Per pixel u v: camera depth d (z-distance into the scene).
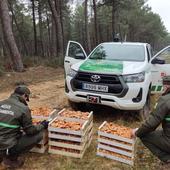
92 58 7.86
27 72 15.74
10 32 16.08
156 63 7.72
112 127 5.16
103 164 4.83
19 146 4.58
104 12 49.19
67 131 4.92
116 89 6.39
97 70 6.63
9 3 37.09
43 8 37.84
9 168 4.64
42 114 5.46
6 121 4.39
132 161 4.77
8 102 4.51
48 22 47.00
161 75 7.90
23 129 4.57
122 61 7.29
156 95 9.08
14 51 16.00
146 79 6.71
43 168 4.68
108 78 6.47
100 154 5.05
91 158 5.02
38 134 4.79
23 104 4.56
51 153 5.12
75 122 5.19
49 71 17.06
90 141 5.55
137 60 7.41
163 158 4.49
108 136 4.94
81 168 4.70
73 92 6.86
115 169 4.70
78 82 6.79
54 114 5.64
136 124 6.80
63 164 4.79
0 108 4.47
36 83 12.87
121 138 4.80
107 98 6.43
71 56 9.06
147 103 7.30
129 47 7.98
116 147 4.89
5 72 14.48
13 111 4.43
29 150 4.88
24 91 4.60
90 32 55.56
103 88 6.49
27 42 58.28
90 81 6.64
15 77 13.70
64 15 39.84
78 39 68.81
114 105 6.43
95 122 6.88
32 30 57.56
